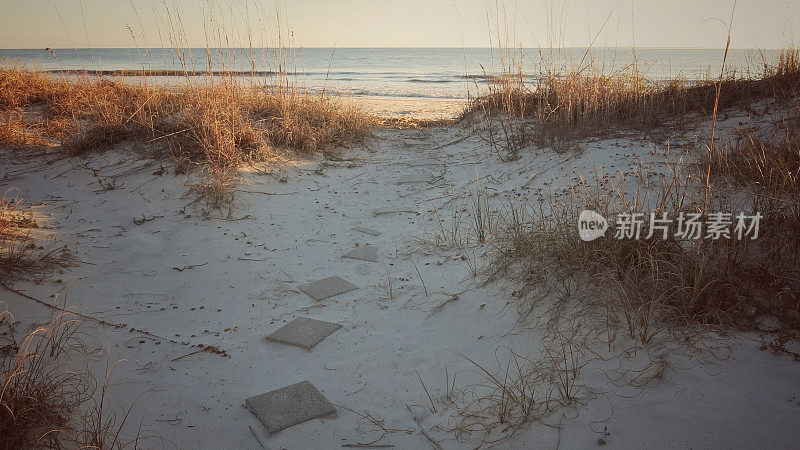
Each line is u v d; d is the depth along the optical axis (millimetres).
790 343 3012
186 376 3299
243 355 3553
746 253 3598
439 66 54688
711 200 4047
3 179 6938
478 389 3047
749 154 5016
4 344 3424
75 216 5941
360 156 9195
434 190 7020
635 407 2703
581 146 7105
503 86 10406
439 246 5086
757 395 2656
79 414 2846
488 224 5395
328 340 3703
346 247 5402
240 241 5516
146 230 5652
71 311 3996
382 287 4438
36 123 9359
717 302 3320
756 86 7754
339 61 67500
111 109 9047
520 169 7008
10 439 2422
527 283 3875
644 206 4848
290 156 8250
